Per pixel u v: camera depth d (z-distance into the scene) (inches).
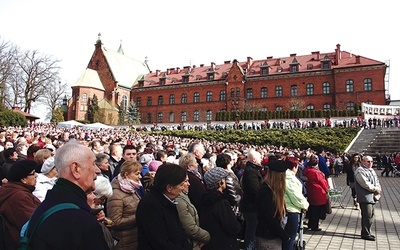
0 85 2060.8
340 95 2503.7
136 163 200.2
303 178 402.0
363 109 2053.4
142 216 160.4
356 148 1482.5
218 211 188.1
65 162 109.7
